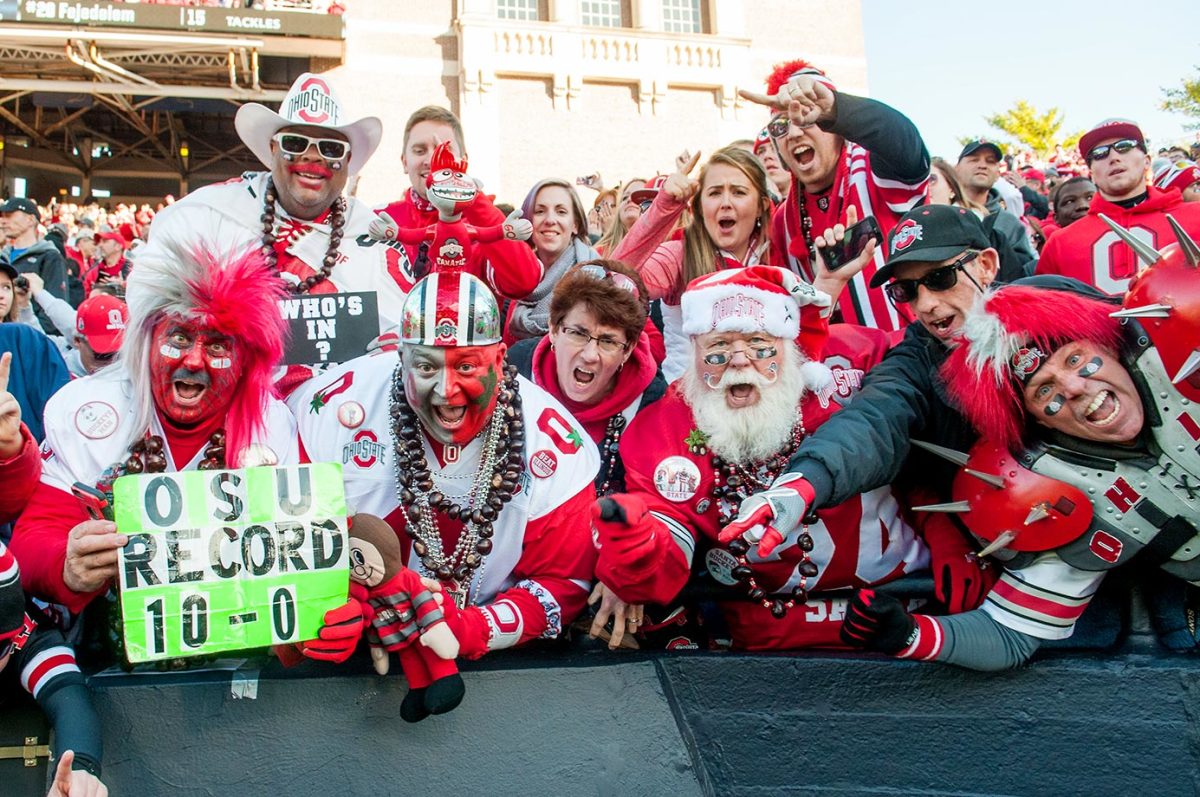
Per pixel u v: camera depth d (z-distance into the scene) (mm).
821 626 2504
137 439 2236
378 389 2410
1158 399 2133
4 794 2102
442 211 2531
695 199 3309
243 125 3078
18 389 3070
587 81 16953
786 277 2461
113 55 14797
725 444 2389
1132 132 3598
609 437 2764
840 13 18719
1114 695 2316
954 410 2383
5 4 13805
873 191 3133
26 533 2123
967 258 2320
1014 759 2326
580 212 3723
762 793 2357
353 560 2094
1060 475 2205
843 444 2191
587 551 2391
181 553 2014
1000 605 2316
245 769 2178
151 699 2166
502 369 2412
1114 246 3594
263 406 2318
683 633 2729
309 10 14992
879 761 2352
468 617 2195
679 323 3268
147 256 2225
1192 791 2264
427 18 16547
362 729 2223
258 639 2020
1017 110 25281
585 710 2307
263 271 2330
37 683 2059
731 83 17531
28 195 19641
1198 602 2455
